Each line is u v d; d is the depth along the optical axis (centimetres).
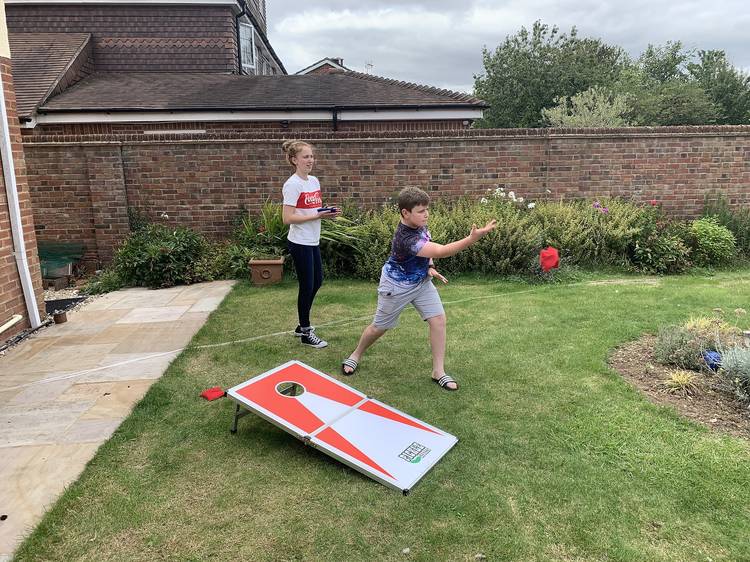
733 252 771
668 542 216
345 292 633
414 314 534
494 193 839
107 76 1307
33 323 517
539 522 228
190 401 342
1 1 500
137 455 279
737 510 235
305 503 240
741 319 499
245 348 440
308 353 429
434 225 721
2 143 488
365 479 259
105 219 814
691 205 867
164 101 1112
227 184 824
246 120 1096
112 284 709
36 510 235
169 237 751
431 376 379
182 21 1374
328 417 297
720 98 2809
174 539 217
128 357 425
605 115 2269
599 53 3294
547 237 739
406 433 291
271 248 733
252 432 304
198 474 262
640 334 461
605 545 214
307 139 827
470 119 1138
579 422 310
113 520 228
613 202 818
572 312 530
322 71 2234
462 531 222
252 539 218
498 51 3131
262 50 1841
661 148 848
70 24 1358
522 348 430
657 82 3584
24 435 300
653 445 286
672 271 739
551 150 845
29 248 527
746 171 858
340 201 849
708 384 353
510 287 652
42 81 1134
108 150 798
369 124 1136
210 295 634
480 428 305
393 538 218
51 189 809
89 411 330
